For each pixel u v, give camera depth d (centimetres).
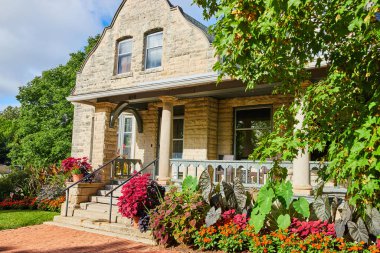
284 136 466
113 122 1327
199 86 1103
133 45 1412
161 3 1348
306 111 445
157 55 1362
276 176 552
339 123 404
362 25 332
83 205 1141
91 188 1209
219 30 451
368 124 329
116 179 1307
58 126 2814
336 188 873
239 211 795
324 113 422
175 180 1125
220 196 805
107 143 1353
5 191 1524
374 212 613
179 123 1402
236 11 378
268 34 398
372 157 317
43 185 1489
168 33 1309
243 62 429
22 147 2870
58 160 2686
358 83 410
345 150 360
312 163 915
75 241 845
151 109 1463
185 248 747
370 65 397
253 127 1259
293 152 436
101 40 1514
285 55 475
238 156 1280
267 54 457
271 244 659
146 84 1162
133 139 1521
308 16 406
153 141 1445
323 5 399
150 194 904
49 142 2719
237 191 795
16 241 855
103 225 959
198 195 779
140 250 748
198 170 1291
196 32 1225
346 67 432
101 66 1494
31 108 3005
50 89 2956
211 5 540
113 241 838
